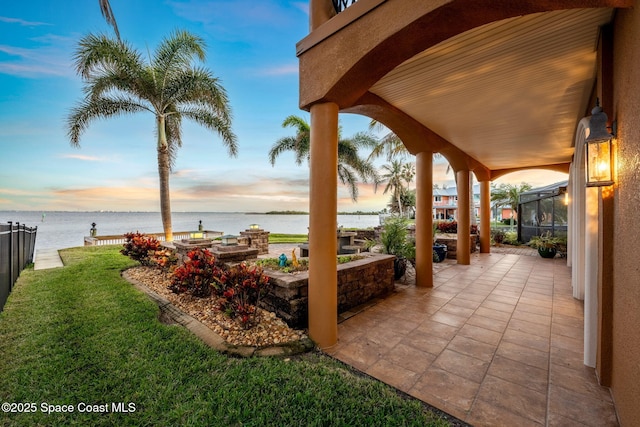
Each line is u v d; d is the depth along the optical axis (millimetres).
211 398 1941
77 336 2869
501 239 11203
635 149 1515
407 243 6141
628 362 1643
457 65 2938
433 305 4168
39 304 3834
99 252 8820
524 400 2051
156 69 8617
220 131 9602
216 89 8922
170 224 9266
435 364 2553
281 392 2031
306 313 3346
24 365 2340
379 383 2191
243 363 2422
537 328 3338
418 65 2938
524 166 8562
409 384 2254
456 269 6730
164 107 9070
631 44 1598
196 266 4191
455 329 3311
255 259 5316
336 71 2592
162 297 4344
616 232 1991
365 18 2365
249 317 3162
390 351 2791
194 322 3371
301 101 2961
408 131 4668
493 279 5766
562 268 6840
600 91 2262
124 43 8000
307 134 11531
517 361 2598
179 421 1755
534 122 4680
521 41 2508
